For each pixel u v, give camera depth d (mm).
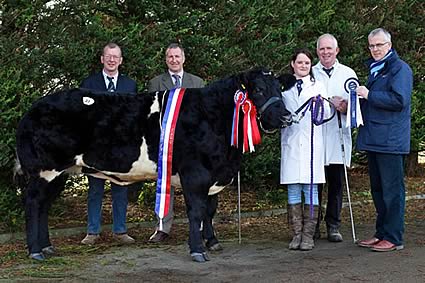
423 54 9656
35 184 5574
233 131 5555
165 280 4988
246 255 5812
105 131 5547
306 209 5996
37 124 5469
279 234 6867
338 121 6152
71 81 6914
